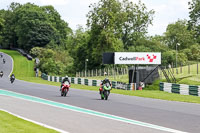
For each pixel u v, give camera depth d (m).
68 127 32.50
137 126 34.12
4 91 87.19
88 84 135.00
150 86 130.12
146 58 129.62
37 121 36.25
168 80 131.75
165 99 74.44
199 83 123.88
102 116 41.72
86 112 45.75
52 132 28.45
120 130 31.39
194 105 60.59
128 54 129.75
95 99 69.06
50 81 165.88
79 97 73.56
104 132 30.09
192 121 38.66
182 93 92.06
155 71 139.62
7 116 38.22
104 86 69.06
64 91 75.88
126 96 81.44
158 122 37.44
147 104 60.38
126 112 46.78
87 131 30.41
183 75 142.62
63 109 48.88
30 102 59.03
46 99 66.12
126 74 177.25
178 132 31.08
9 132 28.17
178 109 52.47
